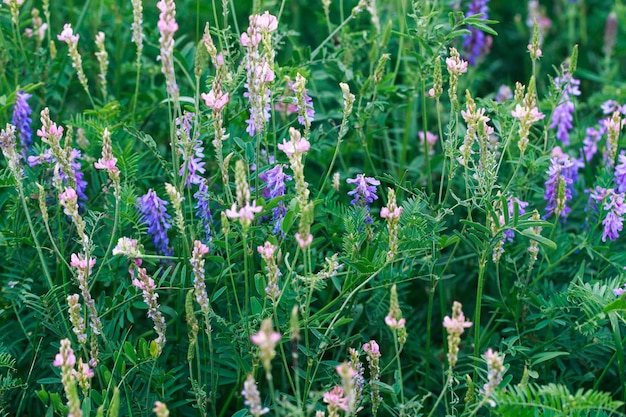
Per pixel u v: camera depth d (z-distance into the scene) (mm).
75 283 1067
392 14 1430
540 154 1233
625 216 1146
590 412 1026
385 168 1337
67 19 1446
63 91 1310
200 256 977
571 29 1598
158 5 962
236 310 1119
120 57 1325
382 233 1062
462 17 1156
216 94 1016
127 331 1068
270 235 1020
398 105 1261
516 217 1018
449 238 1055
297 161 952
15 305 1121
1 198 1127
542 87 1526
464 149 1028
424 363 1170
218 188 1182
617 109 1248
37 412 1113
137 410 1054
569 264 1200
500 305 1112
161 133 1302
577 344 1113
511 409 967
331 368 1053
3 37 1226
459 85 1399
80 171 1180
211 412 1104
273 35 1188
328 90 1385
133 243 1017
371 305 1147
